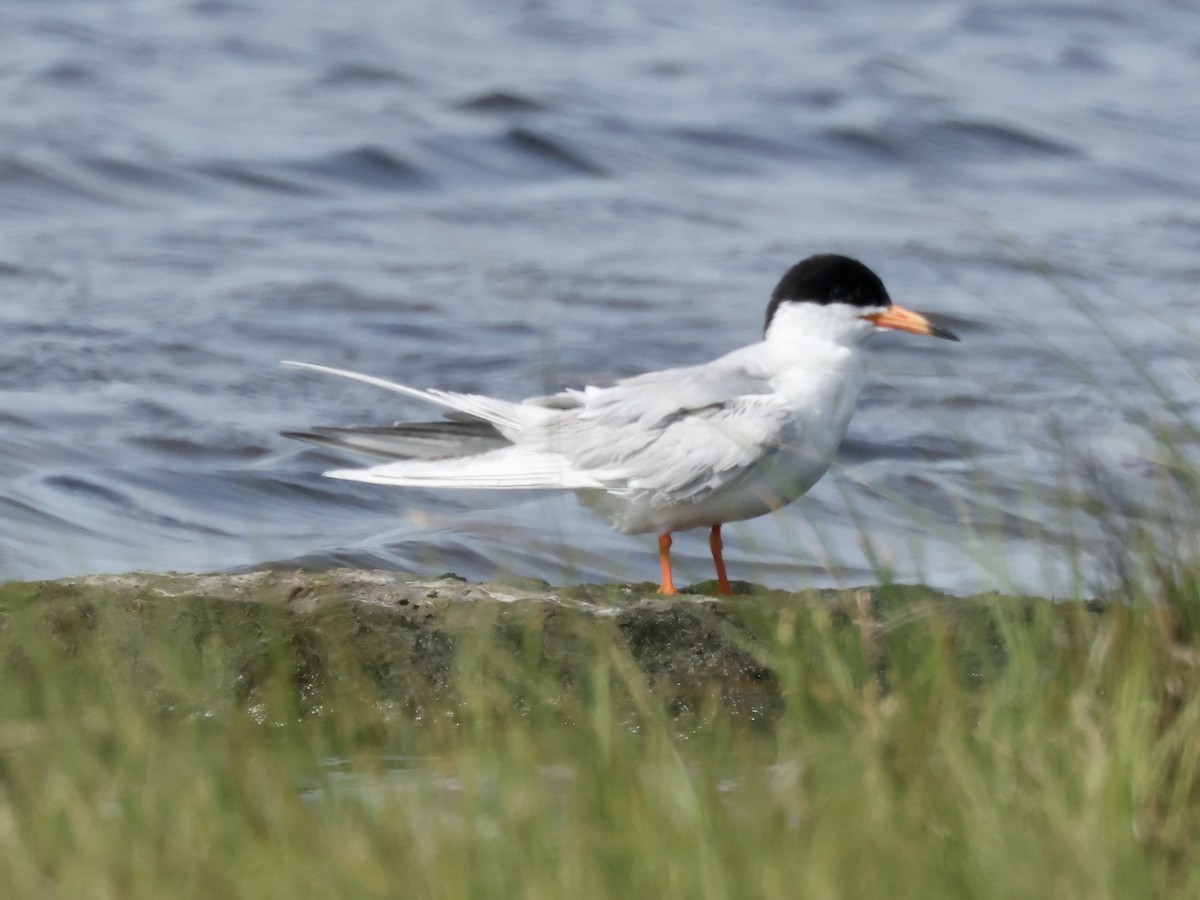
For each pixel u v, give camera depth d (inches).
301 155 1034.1
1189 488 340.5
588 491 438.3
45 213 942.4
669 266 890.1
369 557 506.0
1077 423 629.3
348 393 695.7
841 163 1103.0
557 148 1079.0
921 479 571.8
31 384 679.7
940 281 866.8
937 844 253.4
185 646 360.5
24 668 347.3
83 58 1211.9
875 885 241.6
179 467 598.9
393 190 1027.9
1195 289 852.0
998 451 601.6
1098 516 342.0
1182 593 318.7
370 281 847.7
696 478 423.2
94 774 279.9
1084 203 1031.6
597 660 357.7
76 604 366.6
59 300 792.3
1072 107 1219.2
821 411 431.2
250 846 251.6
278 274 853.8
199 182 997.2
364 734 339.0
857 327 434.9
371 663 359.6
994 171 1096.8
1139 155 1121.4
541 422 442.6
